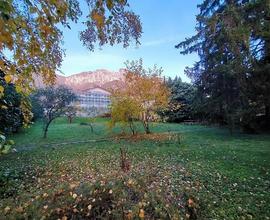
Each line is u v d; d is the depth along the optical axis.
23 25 1.74
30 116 4.26
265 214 3.76
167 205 2.55
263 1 9.98
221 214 3.69
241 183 5.16
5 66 1.95
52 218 2.22
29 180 5.66
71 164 7.58
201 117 21.75
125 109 14.95
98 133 16.64
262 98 11.95
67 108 16.86
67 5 1.78
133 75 15.48
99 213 2.32
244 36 10.48
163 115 22.91
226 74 12.73
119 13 2.53
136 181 2.77
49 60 2.55
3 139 2.31
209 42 14.34
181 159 7.75
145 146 10.79
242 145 10.41
